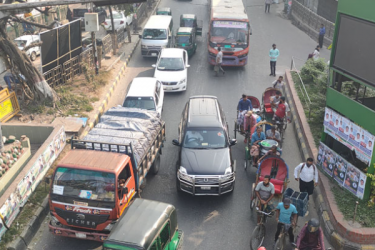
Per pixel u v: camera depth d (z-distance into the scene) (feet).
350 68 37.78
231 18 79.30
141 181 38.09
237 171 46.11
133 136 39.73
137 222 28.91
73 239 35.09
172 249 31.32
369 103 40.27
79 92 63.87
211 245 34.78
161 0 145.38
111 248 27.20
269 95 55.93
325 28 100.22
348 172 37.91
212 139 43.57
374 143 34.47
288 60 86.02
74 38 69.77
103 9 104.42
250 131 47.57
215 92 68.64
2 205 33.12
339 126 38.83
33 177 39.19
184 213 38.86
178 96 67.00
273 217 38.27
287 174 38.68
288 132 55.42
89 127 53.57
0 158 42.27
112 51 85.56
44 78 58.44
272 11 131.23
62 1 47.34
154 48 84.07
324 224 35.99
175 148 51.08
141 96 54.85
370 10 34.35
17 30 93.40
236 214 38.88
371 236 32.58
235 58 77.56
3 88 57.72
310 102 57.93
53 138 44.62
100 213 32.24
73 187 32.73
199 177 39.37
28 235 34.30
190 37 86.89
